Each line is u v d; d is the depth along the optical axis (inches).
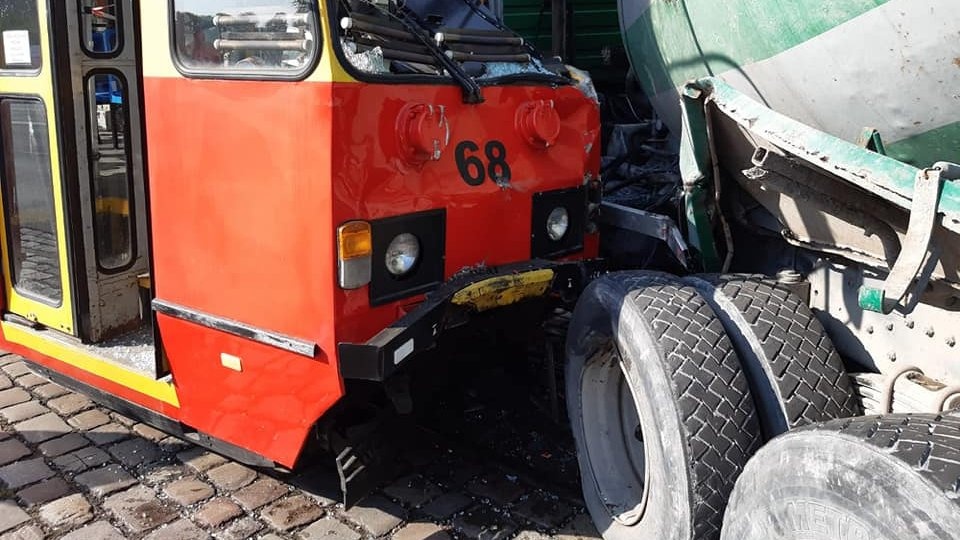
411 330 107.5
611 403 123.6
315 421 114.4
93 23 145.2
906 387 96.4
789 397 99.7
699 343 101.7
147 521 128.2
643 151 176.6
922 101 88.6
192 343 126.5
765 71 104.1
